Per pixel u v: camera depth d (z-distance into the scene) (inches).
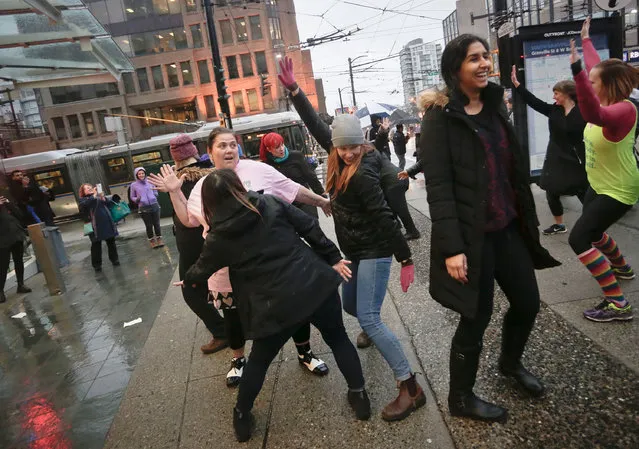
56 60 263.4
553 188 173.6
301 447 89.3
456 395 87.9
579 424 82.2
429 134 78.4
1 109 1470.2
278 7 1908.2
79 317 207.3
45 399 130.9
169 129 1659.7
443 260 80.6
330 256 93.0
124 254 355.3
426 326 130.2
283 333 88.6
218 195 83.3
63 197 689.0
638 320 111.3
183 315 178.2
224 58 1649.9
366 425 92.0
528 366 101.6
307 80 2042.3
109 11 1601.9
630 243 161.0
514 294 84.0
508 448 79.4
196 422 104.0
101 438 105.3
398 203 106.0
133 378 131.7
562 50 218.7
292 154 168.4
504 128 79.2
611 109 101.3
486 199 77.5
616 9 213.6
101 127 1654.8
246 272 85.2
